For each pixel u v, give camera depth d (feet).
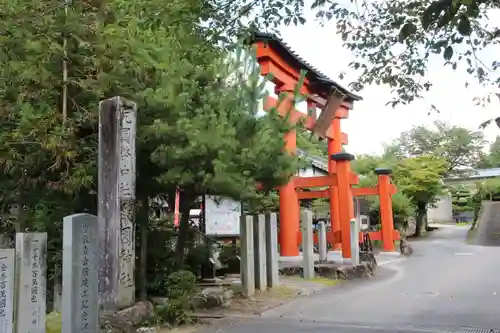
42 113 29.07
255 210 46.39
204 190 32.68
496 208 162.30
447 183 184.24
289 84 61.41
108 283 25.88
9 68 29.48
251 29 26.53
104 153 26.81
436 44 21.02
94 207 36.09
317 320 30.68
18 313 23.56
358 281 50.98
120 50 30.45
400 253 83.56
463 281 49.73
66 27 29.66
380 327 28.17
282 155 32.68
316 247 75.10
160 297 34.53
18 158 30.81
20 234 24.21
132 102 27.53
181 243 36.78
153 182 33.45
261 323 29.78
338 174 60.64
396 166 124.88
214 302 34.81
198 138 28.19
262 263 41.91
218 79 31.58
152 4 29.73
